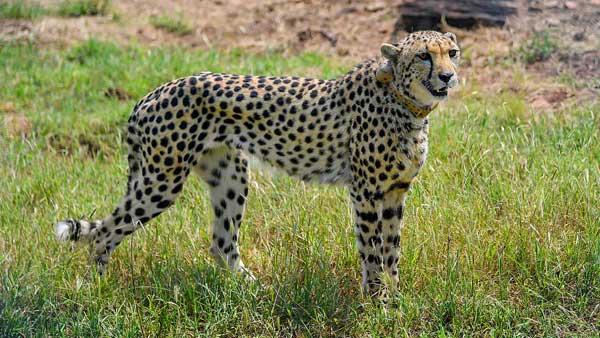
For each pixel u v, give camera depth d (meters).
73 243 10.83
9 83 17.34
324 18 19.75
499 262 10.48
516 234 11.03
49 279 10.62
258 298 10.50
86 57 18.55
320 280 10.53
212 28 19.91
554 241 10.90
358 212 10.34
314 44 18.88
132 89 16.91
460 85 16.31
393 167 10.05
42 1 21.19
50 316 10.13
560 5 18.53
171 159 10.41
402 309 10.16
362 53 18.25
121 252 11.36
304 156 10.53
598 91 15.69
